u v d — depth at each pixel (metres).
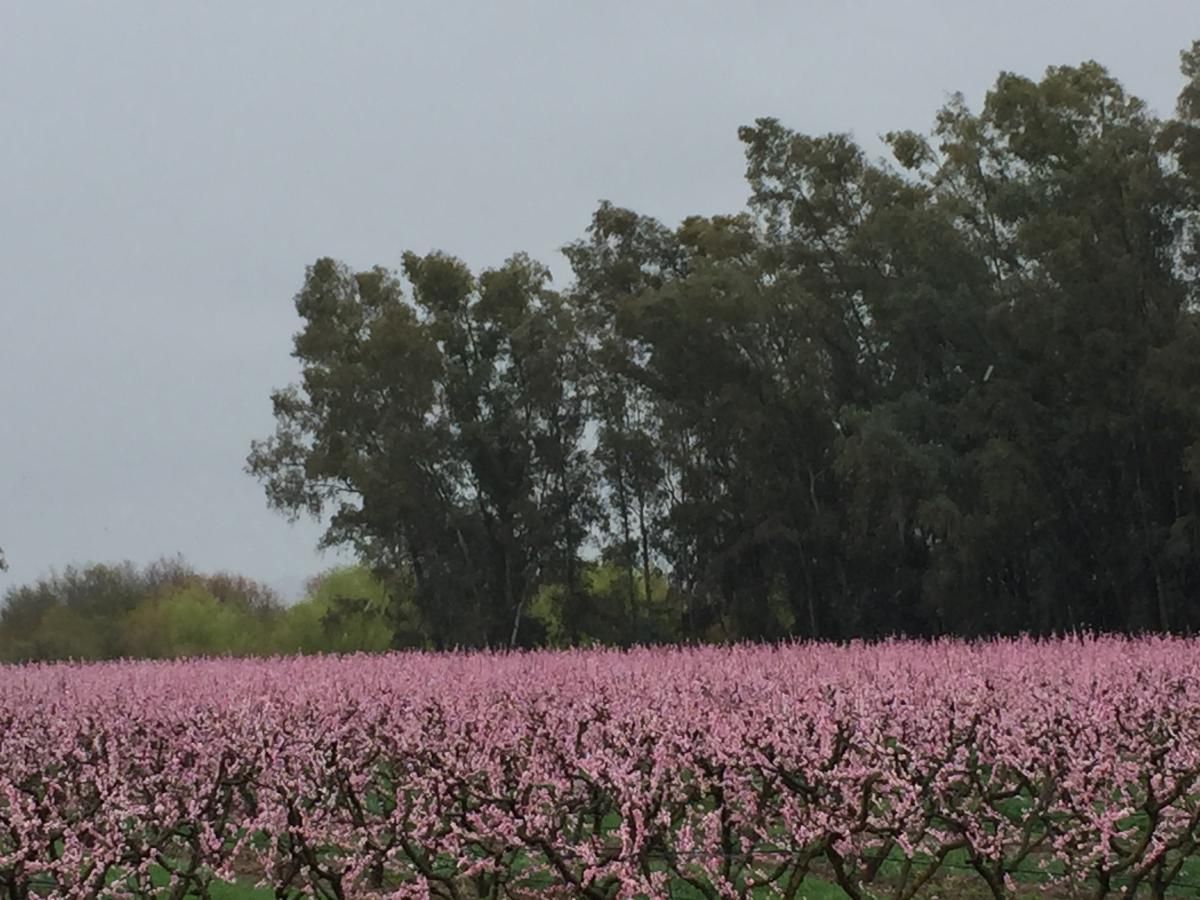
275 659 59.66
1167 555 79.06
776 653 51.31
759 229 101.06
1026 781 22.67
